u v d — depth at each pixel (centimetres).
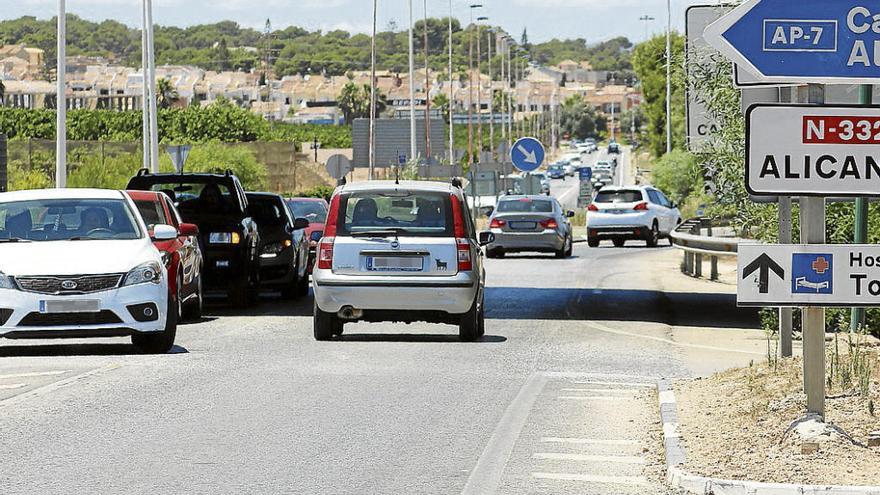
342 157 12106
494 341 4575
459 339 4594
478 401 3209
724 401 2967
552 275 8344
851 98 4275
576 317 5569
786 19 2367
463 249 4431
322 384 3450
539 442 2689
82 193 4397
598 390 3412
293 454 2545
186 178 6019
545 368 3850
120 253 4031
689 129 5266
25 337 3888
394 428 2831
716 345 4603
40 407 3048
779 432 2478
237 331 4881
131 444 2627
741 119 4441
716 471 2277
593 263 9756
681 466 2322
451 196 4488
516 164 11069
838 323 4231
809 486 2130
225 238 5925
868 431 2461
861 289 2367
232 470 2394
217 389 3341
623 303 6300
